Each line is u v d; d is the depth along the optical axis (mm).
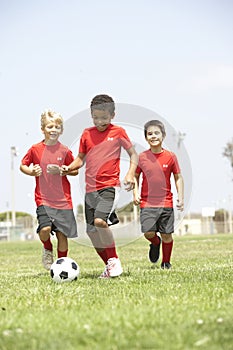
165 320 6176
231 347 5078
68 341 5414
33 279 11062
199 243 27312
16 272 13641
